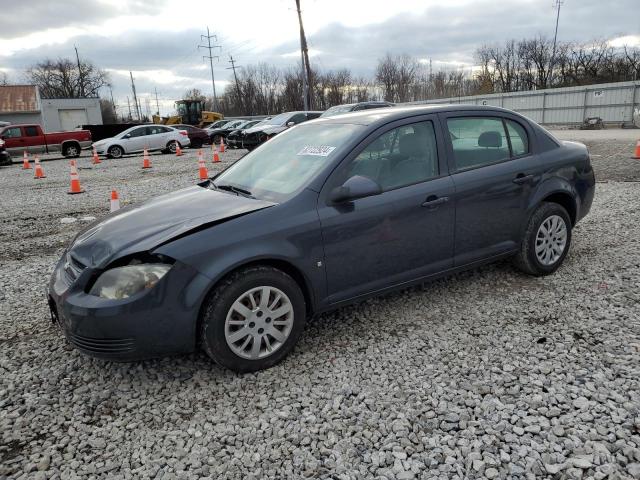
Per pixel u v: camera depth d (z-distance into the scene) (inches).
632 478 87.7
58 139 978.7
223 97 3174.2
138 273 115.1
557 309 154.7
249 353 126.0
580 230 239.3
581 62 2132.1
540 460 93.0
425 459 94.9
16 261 238.5
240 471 94.6
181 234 119.7
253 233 123.6
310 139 157.2
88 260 122.1
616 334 137.2
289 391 119.3
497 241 167.3
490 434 100.7
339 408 112.0
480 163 162.9
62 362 137.5
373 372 125.6
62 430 109.0
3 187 520.4
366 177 138.7
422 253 150.6
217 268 118.2
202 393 120.2
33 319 167.2
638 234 227.8
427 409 109.5
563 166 179.9
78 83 3211.1
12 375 131.6
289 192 135.8
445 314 155.7
